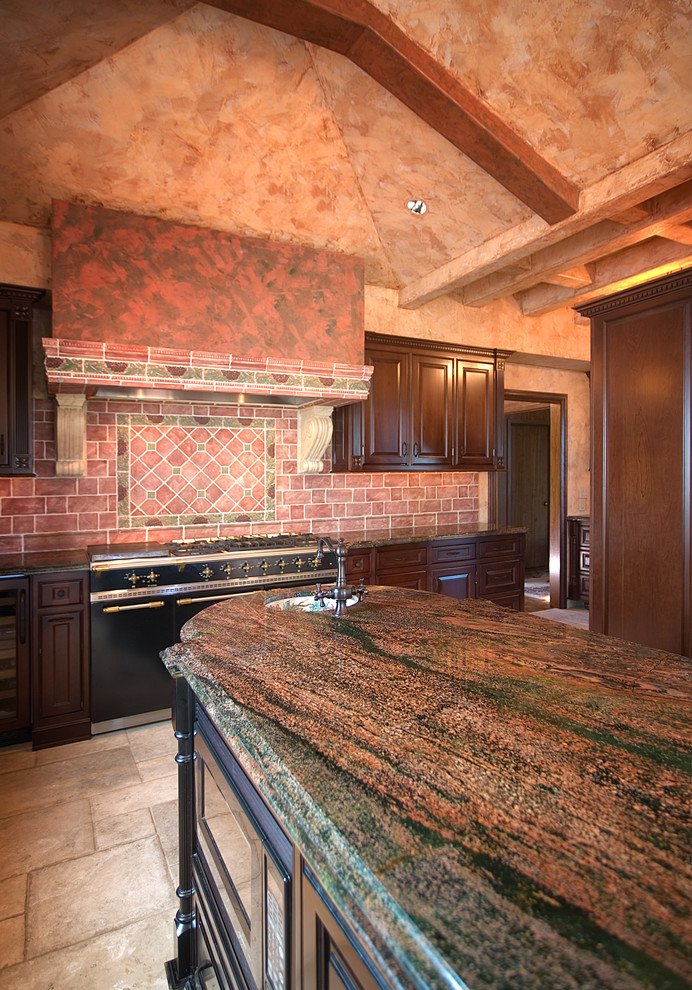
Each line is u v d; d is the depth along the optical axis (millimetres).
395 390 4238
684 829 712
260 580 3398
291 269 3326
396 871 627
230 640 1538
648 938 531
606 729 1001
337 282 3475
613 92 2340
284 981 896
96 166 2865
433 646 1483
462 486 5145
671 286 2447
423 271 3986
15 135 2662
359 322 3561
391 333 4359
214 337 3096
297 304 3340
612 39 2188
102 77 2523
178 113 2736
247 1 2070
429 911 566
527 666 1332
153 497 3639
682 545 2434
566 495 6102
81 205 2795
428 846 673
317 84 2762
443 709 1081
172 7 2291
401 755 900
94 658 2961
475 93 2455
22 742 2928
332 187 3320
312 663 1348
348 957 690
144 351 2863
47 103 2568
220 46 2492
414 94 2449
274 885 942
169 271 2984
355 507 4504
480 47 2309
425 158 3004
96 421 3453
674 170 2396
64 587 2883
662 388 2496
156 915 1796
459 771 852
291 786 817
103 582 2961
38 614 2830
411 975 512
